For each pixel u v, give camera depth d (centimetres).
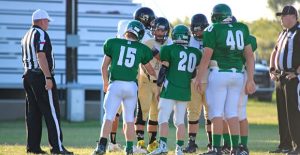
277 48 2989
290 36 2922
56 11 6625
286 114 3017
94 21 6694
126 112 2605
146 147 3031
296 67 2902
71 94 5744
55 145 2758
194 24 2889
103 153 2559
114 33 6731
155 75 2661
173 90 2617
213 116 2545
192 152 2958
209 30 2525
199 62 2641
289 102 2888
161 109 2641
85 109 6109
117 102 2577
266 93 9394
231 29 2527
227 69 2523
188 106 2973
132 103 2602
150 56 2633
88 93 6481
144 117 2917
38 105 2772
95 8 6706
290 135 2936
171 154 2756
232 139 2566
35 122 2803
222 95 2531
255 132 4769
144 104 2908
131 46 2595
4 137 4012
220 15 2545
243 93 2628
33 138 2806
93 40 6675
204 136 4097
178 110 2634
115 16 6744
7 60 6500
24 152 2830
